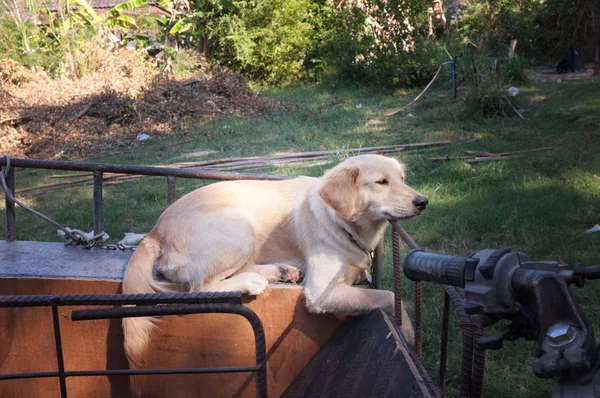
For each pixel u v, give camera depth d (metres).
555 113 12.37
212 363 3.71
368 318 3.40
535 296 1.18
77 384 3.78
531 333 1.35
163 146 12.63
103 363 3.72
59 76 18.66
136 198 9.07
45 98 14.90
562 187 7.68
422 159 9.70
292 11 20.95
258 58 21.42
